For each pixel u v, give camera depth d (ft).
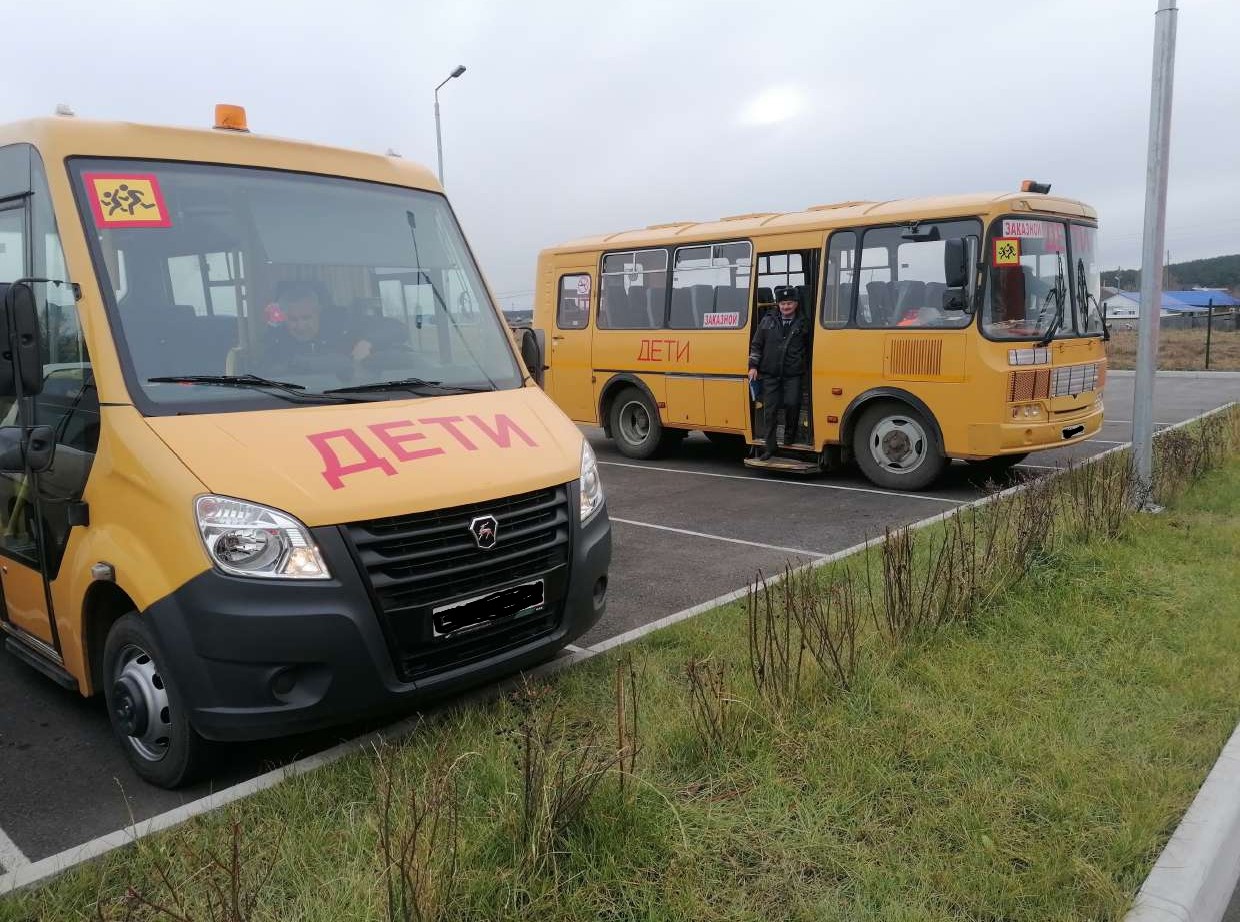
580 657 16.39
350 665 11.74
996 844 10.47
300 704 11.64
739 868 10.19
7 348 12.07
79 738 14.33
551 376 45.27
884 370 32.35
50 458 13.75
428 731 13.41
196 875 9.78
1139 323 26.45
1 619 16.42
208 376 13.24
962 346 30.32
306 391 13.78
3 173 15.05
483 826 10.37
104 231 13.44
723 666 14.61
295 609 11.44
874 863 10.21
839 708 13.67
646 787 11.29
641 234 41.78
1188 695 14.16
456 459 13.30
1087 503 22.80
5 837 11.60
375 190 16.81
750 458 37.76
